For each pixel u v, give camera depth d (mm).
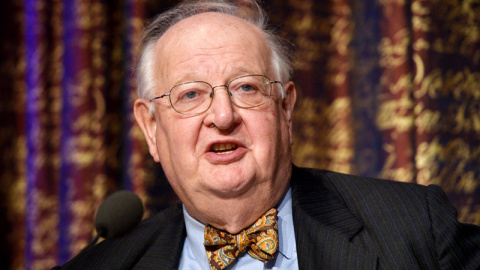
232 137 2102
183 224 2514
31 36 4871
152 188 4812
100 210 2154
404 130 4594
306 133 4844
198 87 2150
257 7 2582
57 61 4906
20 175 4781
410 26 4676
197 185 2152
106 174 4801
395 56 4699
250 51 2223
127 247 2477
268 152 2141
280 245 2283
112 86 4922
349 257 2049
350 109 4844
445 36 4641
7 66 4844
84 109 4816
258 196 2168
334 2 4980
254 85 2176
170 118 2213
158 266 2367
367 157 4750
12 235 4707
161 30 2520
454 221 2125
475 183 4504
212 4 2609
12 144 4797
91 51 4895
